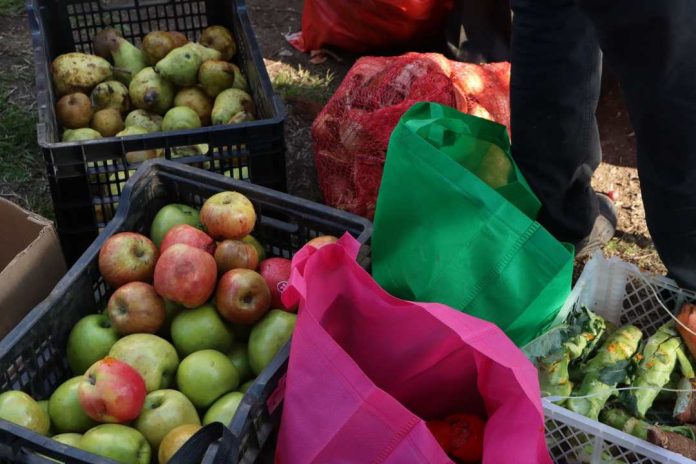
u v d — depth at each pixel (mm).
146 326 2062
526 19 2160
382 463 1584
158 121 3023
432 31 3805
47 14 3324
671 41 1767
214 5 3535
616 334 2232
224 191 2322
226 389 2004
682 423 2129
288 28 4336
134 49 3199
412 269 2100
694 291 2238
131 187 2289
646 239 3051
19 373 1949
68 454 1631
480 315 2059
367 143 2824
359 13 3768
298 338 1683
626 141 3477
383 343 1926
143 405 1890
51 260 2303
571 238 2572
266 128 2570
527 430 1590
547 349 2109
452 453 1919
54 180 2564
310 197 3256
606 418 2105
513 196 2131
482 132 2180
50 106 2785
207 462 1498
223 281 2078
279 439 1743
